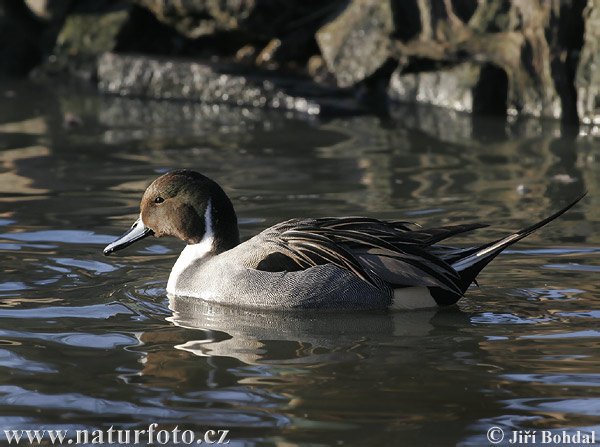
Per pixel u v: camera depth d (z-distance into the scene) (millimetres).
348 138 18062
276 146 17375
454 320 9070
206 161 16125
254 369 7785
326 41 22688
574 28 19766
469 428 6660
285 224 9930
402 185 14375
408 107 21297
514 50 20344
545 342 8391
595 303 9391
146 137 18234
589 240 11461
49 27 25609
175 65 22812
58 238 11773
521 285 9961
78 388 7402
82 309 9367
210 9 23219
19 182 14680
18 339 8492
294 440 6477
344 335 8688
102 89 23672
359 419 6809
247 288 9602
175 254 11359
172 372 7723
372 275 9312
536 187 14188
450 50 21094
